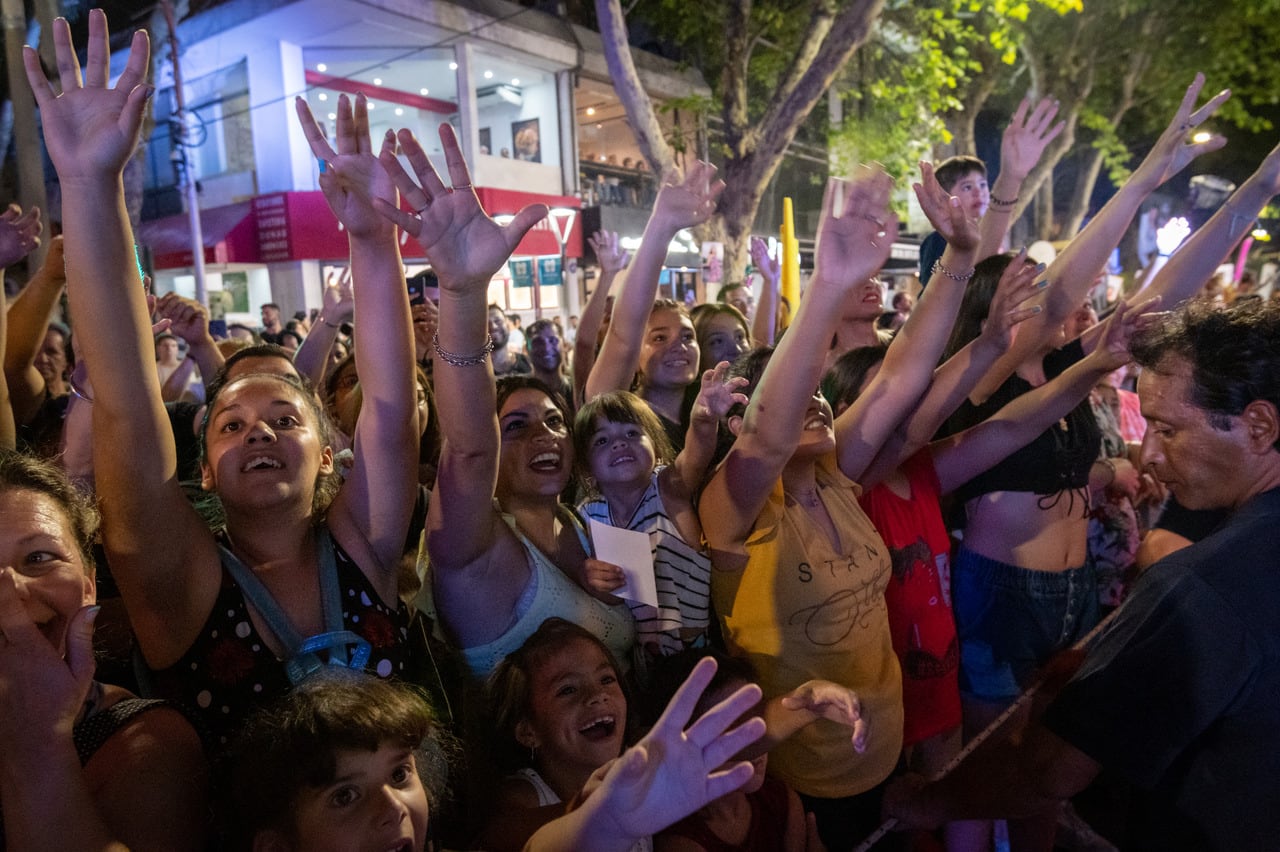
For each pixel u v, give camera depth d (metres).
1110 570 3.24
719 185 3.02
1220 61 15.19
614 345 3.09
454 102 17.53
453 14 14.28
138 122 1.40
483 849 1.78
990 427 2.51
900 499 2.46
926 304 2.23
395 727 1.38
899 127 14.49
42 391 2.80
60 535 1.31
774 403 1.90
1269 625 1.26
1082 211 18.50
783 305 5.16
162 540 1.49
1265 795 1.26
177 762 1.33
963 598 2.67
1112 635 1.39
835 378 2.71
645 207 18.44
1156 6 14.95
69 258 1.40
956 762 2.08
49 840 1.07
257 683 1.55
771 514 2.11
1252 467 1.35
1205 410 1.36
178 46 13.20
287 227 13.70
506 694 1.88
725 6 11.04
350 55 14.95
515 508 2.33
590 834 1.21
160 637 1.55
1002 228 3.20
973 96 15.86
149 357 1.47
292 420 1.70
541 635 1.93
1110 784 1.71
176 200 16.14
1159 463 1.48
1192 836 1.33
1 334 2.04
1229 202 2.65
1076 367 2.39
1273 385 1.31
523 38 15.36
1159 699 1.29
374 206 1.60
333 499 1.87
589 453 2.43
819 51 10.47
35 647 1.11
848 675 2.10
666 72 17.72
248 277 15.27
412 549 2.29
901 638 2.40
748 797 2.04
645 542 2.12
